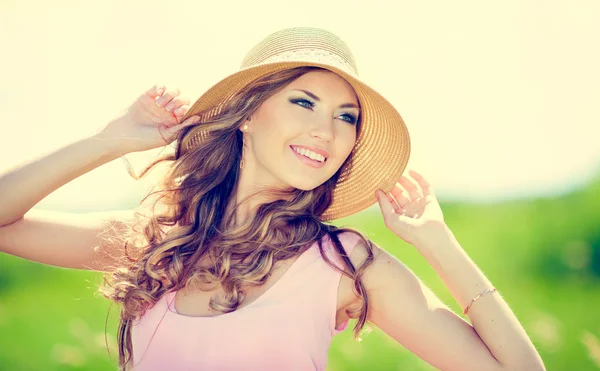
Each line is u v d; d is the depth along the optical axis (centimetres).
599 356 435
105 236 279
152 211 274
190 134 271
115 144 266
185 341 244
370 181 281
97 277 295
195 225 267
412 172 273
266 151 258
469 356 238
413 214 265
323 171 255
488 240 744
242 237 258
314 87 253
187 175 272
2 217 257
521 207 782
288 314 244
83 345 527
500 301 242
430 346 242
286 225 261
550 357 489
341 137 257
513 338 236
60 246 272
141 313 253
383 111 269
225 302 245
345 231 259
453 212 834
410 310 244
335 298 248
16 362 504
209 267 254
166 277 256
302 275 249
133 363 255
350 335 555
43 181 258
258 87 260
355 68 272
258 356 241
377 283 248
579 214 732
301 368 242
